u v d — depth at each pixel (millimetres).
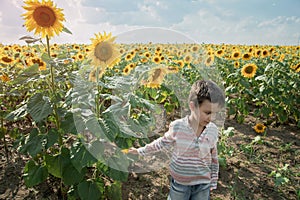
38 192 3361
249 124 5883
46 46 2980
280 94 5660
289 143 4918
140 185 3541
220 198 3330
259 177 3811
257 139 4270
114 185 2924
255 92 7188
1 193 3354
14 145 3039
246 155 4398
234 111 5754
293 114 6066
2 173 3750
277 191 3514
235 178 3754
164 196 3342
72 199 2873
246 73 5738
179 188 2404
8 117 2625
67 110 2762
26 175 2875
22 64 5641
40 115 2543
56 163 2762
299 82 6062
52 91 2873
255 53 7836
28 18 2615
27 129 5020
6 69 5383
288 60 9367
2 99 4895
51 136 2721
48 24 2633
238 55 7762
